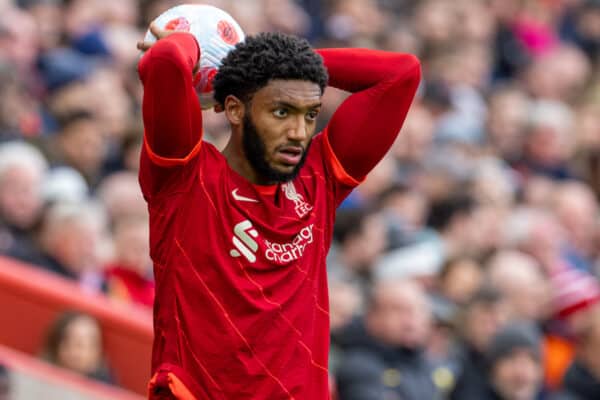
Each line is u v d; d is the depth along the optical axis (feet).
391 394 90.07
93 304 86.74
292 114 47.65
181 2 137.49
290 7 156.66
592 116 166.40
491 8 179.93
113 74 121.70
